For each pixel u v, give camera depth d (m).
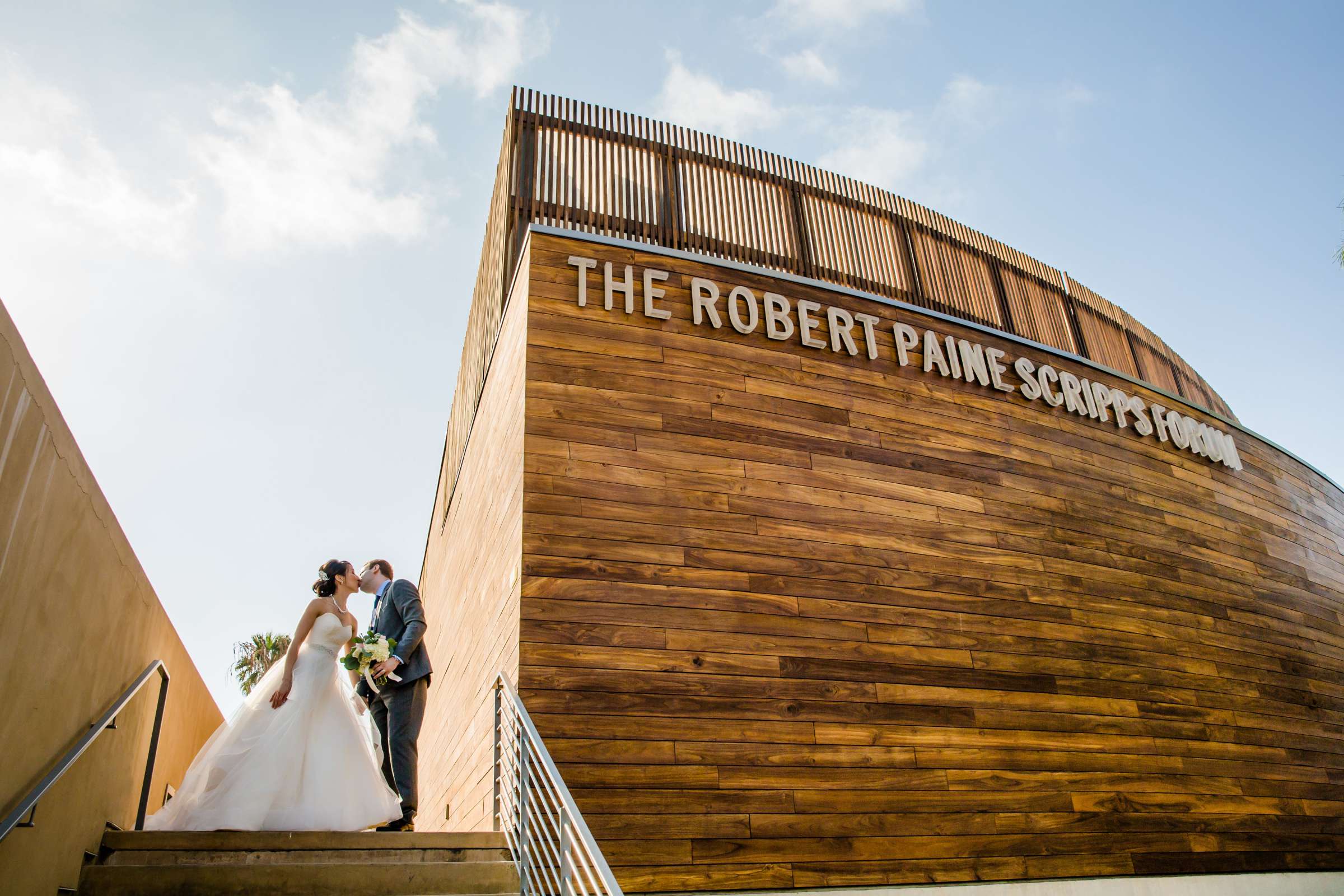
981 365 7.59
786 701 5.45
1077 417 8.00
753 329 6.66
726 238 7.42
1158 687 6.93
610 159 7.36
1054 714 6.29
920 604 6.21
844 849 5.16
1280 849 6.77
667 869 4.73
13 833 2.98
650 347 6.26
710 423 6.17
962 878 5.38
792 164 8.09
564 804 3.45
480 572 7.26
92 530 3.69
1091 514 7.49
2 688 2.80
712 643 5.44
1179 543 7.96
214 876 3.71
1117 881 5.84
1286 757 7.34
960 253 8.72
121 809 4.66
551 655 5.05
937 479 6.82
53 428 3.08
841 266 7.86
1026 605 6.64
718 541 5.78
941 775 5.65
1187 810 6.46
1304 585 9.00
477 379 8.81
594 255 6.47
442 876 3.94
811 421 6.53
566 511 5.48
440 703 9.62
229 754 4.39
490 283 8.30
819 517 6.18
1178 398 9.16
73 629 3.53
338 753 4.56
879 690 5.75
